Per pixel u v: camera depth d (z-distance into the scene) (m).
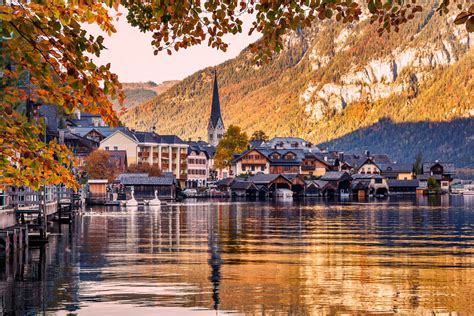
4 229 45.44
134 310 26.61
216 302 28.36
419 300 29.02
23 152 15.92
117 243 54.12
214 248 50.38
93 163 164.00
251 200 189.50
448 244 54.47
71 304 27.75
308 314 26.19
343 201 181.38
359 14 13.55
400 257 44.75
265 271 37.72
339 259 43.47
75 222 82.94
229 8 14.24
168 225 77.69
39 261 41.62
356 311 26.77
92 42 13.80
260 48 14.69
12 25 13.23
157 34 14.98
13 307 27.14
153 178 180.88
